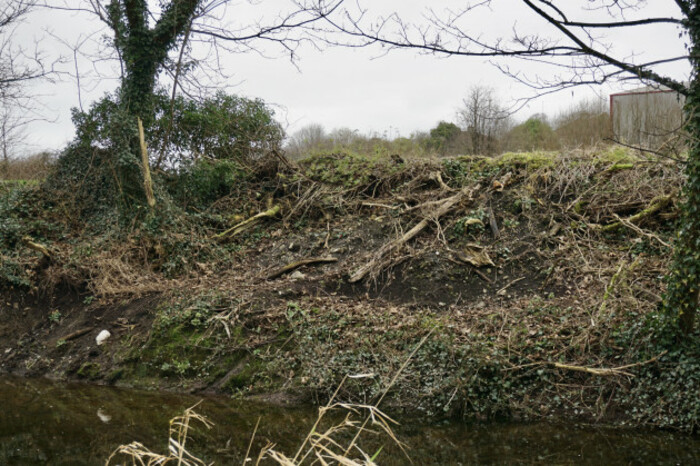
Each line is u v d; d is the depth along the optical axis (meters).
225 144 16.19
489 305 10.09
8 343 11.35
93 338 10.89
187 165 15.08
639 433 7.08
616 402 7.61
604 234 11.24
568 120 24.45
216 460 6.62
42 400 9.05
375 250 12.10
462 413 7.88
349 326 9.58
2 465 6.54
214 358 9.73
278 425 7.81
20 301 12.20
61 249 13.30
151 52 14.63
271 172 15.61
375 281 11.08
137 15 14.36
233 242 13.71
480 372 8.16
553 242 11.28
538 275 10.62
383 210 13.45
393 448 6.90
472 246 11.42
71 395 9.29
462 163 14.14
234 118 16.38
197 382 9.53
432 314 9.88
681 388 7.35
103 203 14.91
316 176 15.08
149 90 15.10
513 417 7.77
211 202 15.24
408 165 14.34
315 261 12.03
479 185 13.04
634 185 11.95
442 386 8.10
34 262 12.81
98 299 11.76
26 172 20.19
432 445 6.96
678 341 7.59
